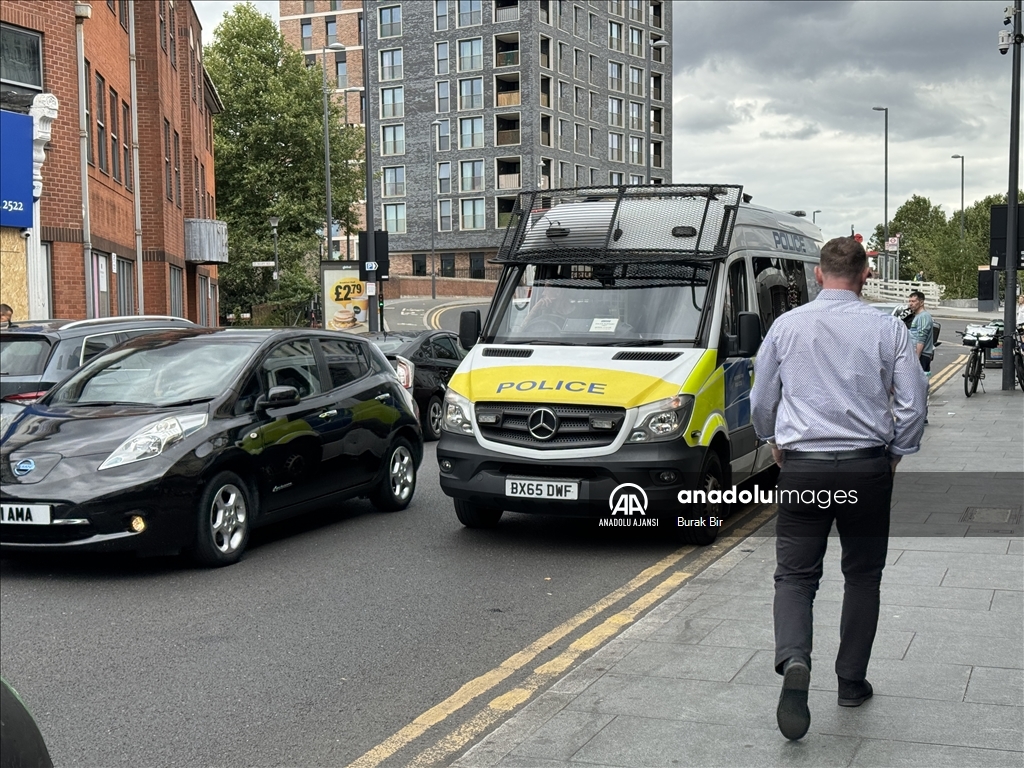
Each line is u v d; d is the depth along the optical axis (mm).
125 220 24969
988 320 49156
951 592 6180
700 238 8836
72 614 6629
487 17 75562
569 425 7914
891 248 69500
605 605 6656
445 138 77875
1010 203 19672
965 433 14008
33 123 18438
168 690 5191
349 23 85062
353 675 5375
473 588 7137
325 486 9008
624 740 4164
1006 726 4176
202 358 8555
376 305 27625
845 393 4281
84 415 7906
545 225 9289
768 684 4777
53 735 4629
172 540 7445
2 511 7297
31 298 18703
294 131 59062
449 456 8242
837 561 7121
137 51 28125
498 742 4176
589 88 79688
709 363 8312
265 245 58000
